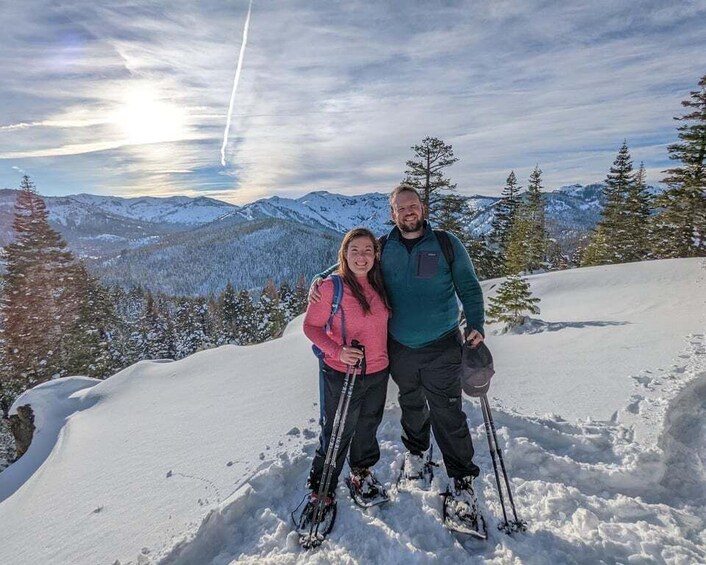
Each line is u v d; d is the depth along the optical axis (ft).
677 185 84.07
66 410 26.89
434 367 9.11
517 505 9.11
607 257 110.11
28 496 14.02
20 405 31.22
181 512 10.24
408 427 10.28
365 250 8.66
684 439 11.19
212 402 19.21
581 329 28.84
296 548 8.43
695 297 35.01
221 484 11.16
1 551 10.73
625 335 22.88
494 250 112.68
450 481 9.62
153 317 143.64
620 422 12.02
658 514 8.52
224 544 8.95
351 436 9.22
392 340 9.36
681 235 83.97
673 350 17.74
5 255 81.76
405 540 8.25
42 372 75.51
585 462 10.53
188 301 180.86
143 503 11.13
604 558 7.54
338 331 8.99
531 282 62.08
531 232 116.47
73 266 89.81
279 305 155.43
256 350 30.19
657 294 40.50
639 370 15.72
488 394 15.15
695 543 7.73
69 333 83.66
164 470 12.80
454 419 9.15
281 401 17.25
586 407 13.24
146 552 8.91
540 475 10.16
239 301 181.98
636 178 112.16
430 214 81.51
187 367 28.40
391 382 17.43
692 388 13.48
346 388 8.74
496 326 38.70
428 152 78.48
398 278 9.00
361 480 9.68
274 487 10.48
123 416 20.61
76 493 12.78
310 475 9.53
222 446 13.69
